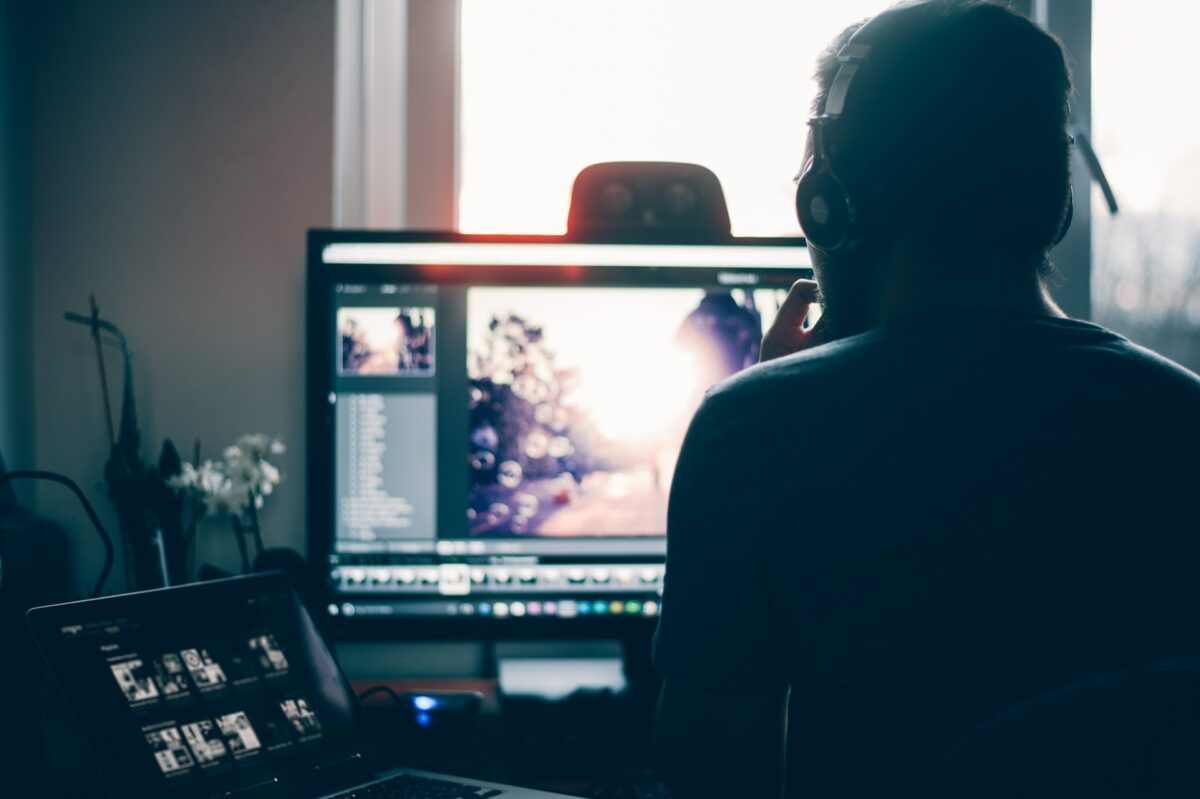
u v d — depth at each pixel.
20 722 0.76
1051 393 0.54
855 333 0.67
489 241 1.06
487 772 0.95
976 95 0.58
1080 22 1.46
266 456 1.25
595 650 1.29
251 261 1.26
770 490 0.56
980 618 0.51
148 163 1.25
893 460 0.54
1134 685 0.39
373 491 1.05
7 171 1.16
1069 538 0.51
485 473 1.06
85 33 1.24
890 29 0.61
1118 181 1.49
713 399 0.60
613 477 1.07
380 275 1.05
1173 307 1.50
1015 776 0.40
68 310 1.23
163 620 0.76
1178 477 0.53
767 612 0.58
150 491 1.09
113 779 0.67
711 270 1.08
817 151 0.65
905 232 0.60
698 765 0.61
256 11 1.26
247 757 0.75
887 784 0.52
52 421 1.22
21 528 0.98
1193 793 0.39
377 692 1.13
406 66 1.38
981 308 0.58
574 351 1.07
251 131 1.26
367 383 1.05
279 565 1.08
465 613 1.06
